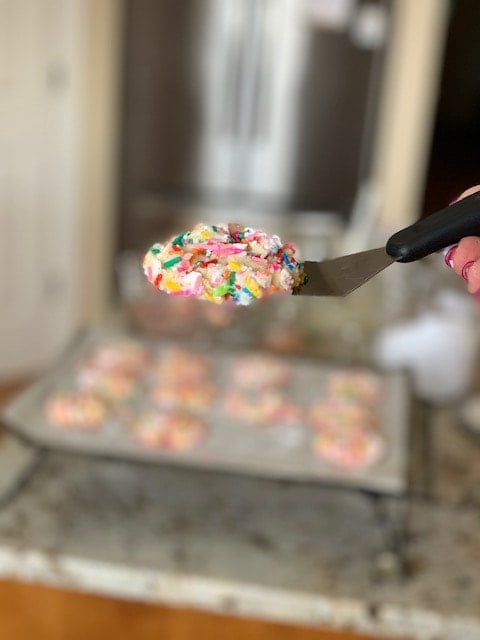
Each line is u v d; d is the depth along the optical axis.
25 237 1.67
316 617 0.63
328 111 1.70
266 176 1.75
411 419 0.84
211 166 1.75
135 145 1.74
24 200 1.64
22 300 1.71
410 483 0.76
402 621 0.62
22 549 0.66
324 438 0.78
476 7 1.63
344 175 1.74
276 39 1.65
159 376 0.92
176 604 0.71
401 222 1.64
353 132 1.71
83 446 0.74
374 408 0.87
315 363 0.96
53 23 1.56
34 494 0.74
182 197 1.76
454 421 0.89
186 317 1.09
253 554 0.68
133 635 0.72
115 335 1.01
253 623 0.71
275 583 0.64
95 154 1.71
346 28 1.64
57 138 1.64
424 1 1.62
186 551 0.68
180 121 1.72
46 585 0.72
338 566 0.67
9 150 1.58
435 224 0.38
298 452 0.78
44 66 1.58
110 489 0.76
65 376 0.90
